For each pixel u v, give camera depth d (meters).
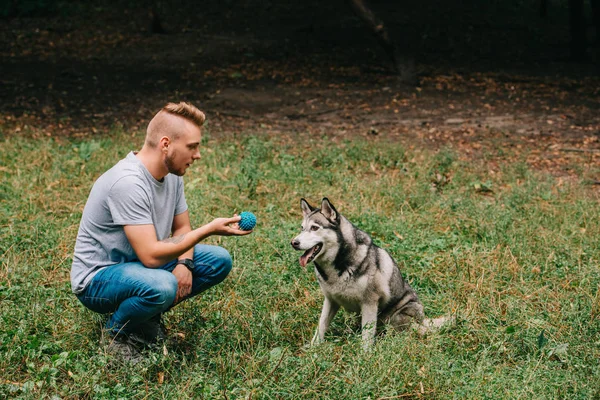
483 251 5.80
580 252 5.81
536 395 3.54
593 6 18.84
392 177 7.97
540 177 8.38
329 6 21.77
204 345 3.94
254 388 3.42
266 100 13.26
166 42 17.83
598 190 8.21
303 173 8.03
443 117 12.18
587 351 3.98
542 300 4.83
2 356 3.69
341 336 4.21
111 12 20.33
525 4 23.19
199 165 8.36
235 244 5.62
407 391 3.57
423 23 20.56
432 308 4.83
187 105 3.72
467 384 3.62
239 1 21.98
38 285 4.73
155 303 3.67
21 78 14.10
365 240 4.38
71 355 3.77
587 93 14.26
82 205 6.68
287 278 5.13
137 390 3.51
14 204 6.65
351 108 12.76
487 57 17.78
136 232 3.64
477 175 8.53
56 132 10.62
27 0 19.56
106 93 13.41
